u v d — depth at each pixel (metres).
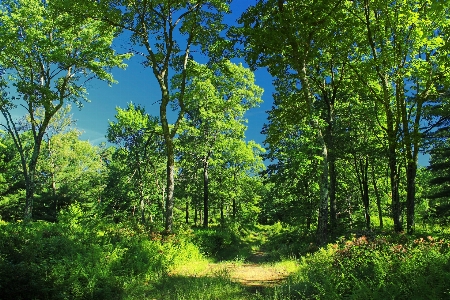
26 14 23.36
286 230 31.66
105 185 42.31
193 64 20.73
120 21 18.53
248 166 39.28
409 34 16.83
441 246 9.10
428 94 18.47
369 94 20.83
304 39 16.33
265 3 16.17
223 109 25.23
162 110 18.77
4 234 9.41
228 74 21.06
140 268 10.81
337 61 21.14
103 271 9.16
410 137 17.88
